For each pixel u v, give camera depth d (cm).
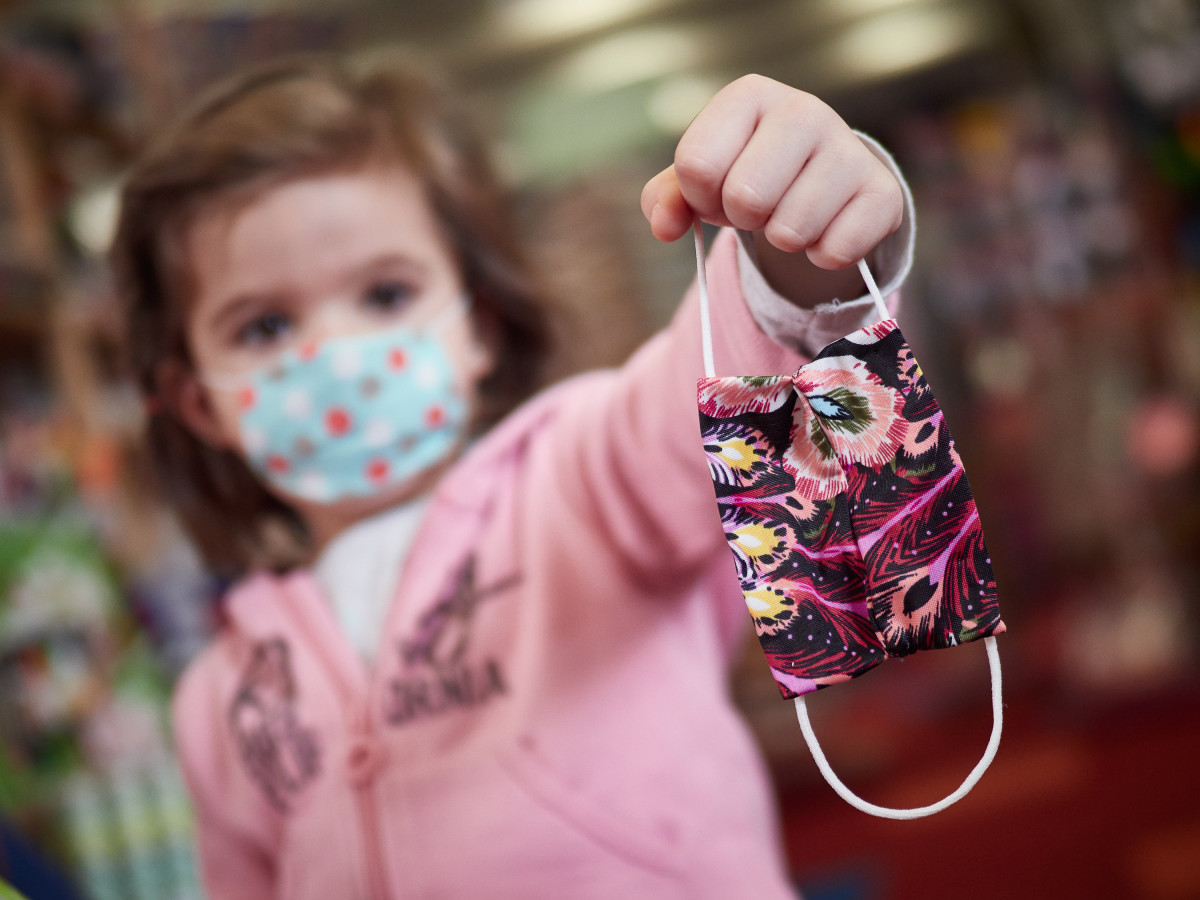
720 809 90
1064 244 481
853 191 61
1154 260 371
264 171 97
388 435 100
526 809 87
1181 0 332
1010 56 561
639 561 90
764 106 61
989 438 541
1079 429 447
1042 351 487
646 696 90
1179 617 351
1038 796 281
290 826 97
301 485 102
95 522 195
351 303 100
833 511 60
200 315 102
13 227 202
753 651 364
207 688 111
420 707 93
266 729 101
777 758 333
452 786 89
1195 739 292
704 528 84
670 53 515
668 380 78
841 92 596
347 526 107
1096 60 432
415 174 106
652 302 443
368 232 99
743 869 88
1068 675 369
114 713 173
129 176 108
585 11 469
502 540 96
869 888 225
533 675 89
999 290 539
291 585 106
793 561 59
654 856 86
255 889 105
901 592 58
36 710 166
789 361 69
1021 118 539
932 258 573
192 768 108
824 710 420
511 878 86
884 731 384
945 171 576
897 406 60
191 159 99
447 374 103
